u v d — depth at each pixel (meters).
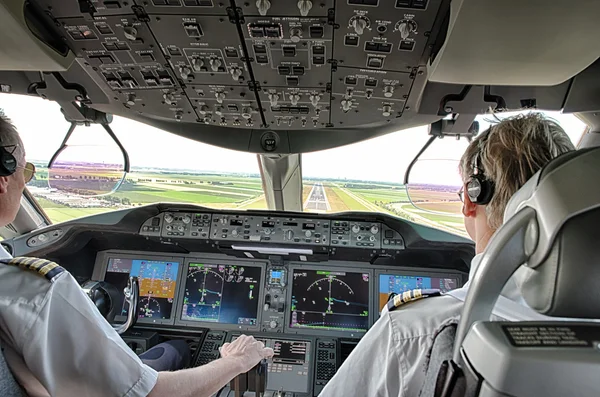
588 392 0.43
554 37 1.21
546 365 0.43
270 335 3.05
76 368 1.03
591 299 0.50
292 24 1.49
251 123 2.54
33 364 0.97
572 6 1.07
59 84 2.11
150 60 1.81
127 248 3.36
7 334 0.97
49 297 1.01
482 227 0.88
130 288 2.56
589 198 0.47
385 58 1.68
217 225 3.03
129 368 1.08
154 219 3.07
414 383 0.83
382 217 2.94
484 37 1.24
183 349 2.83
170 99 2.22
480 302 0.56
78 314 1.05
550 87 1.95
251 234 3.00
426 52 1.61
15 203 1.13
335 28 1.50
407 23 1.43
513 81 1.54
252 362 1.66
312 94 2.07
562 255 0.49
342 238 2.95
